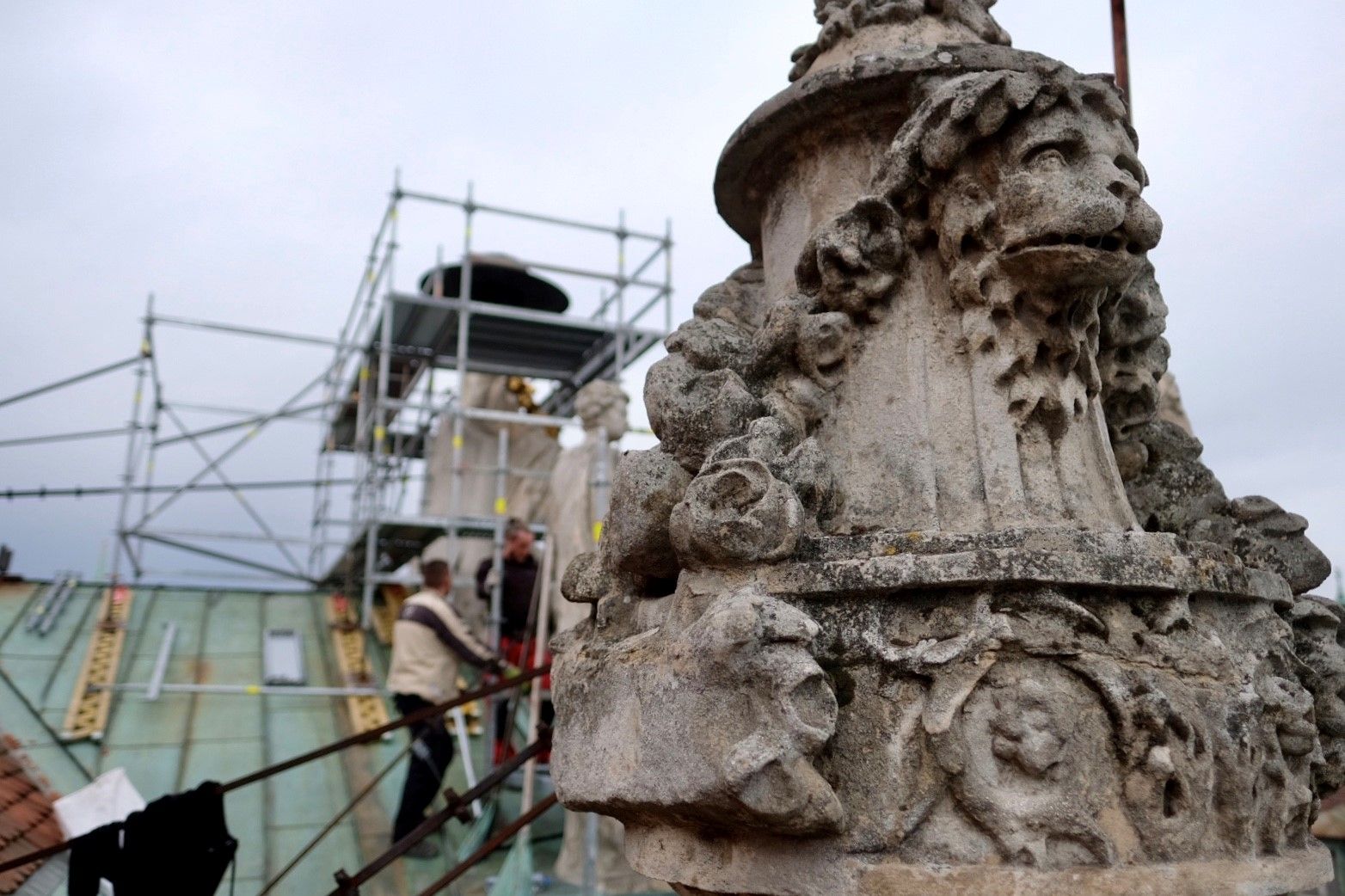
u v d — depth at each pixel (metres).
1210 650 1.78
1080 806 1.61
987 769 1.63
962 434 1.99
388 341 7.58
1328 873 1.95
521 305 8.76
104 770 5.38
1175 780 1.65
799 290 2.20
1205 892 1.62
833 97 2.27
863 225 2.09
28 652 6.53
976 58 2.15
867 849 1.62
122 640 6.91
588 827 4.44
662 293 8.53
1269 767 1.84
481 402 8.59
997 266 1.95
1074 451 2.01
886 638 1.73
